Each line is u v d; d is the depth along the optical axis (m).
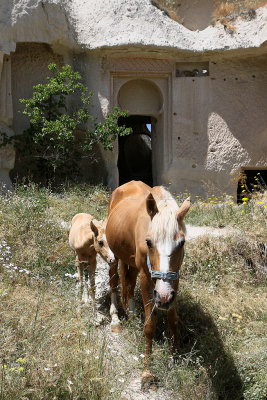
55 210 9.37
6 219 7.27
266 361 4.14
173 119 14.29
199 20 14.96
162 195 4.26
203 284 6.03
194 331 4.85
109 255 5.36
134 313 5.07
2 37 11.95
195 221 8.85
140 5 13.83
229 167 14.25
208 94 14.30
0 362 3.46
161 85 14.51
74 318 4.58
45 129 12.21
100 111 13.82
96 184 13.37
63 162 12.96
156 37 13.54
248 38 13.73
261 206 8.16
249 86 14.41
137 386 3.99
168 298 3.54
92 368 3.66
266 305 5.44
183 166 14.21
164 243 3.65
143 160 25.17
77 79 13.64
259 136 14.32
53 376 3.38
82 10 14.03
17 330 4.07
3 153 12.45
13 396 3.15
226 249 6.71
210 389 3.87
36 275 5.80
